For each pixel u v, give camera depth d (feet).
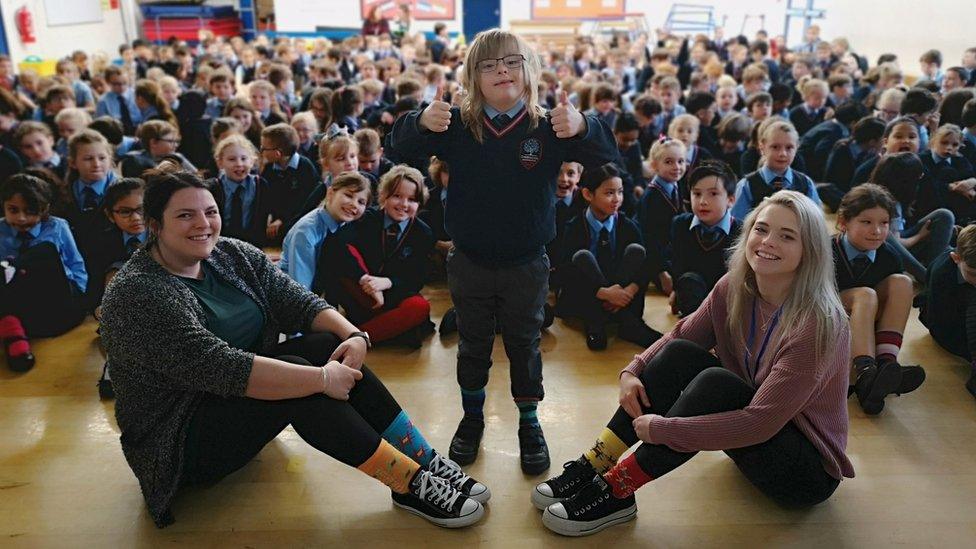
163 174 5.30
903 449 6.66
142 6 48.26
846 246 7.94
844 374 5.29
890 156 10.84
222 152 11.71
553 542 5.49
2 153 12.32
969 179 11.85
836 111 16.48
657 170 10.74
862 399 7.18
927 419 7.17
